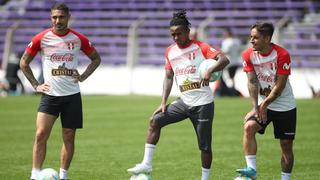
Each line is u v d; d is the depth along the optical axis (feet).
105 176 85.97
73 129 77.51
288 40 237.66
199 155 104.88
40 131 75.72
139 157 102.68
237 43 208.23
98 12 280.92
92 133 132.67
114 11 281.33
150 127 75.82
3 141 120.16
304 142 119.03
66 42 76.64
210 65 71.56
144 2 278.26
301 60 233.35
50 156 103.71
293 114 74.64
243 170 70.90
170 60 75.15
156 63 244.83
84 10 287.07
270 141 121.70
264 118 72.38
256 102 73.56
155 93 231.91
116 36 267.18
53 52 76.48
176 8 272.51
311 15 250.37
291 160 76.13
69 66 76.89
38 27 280.72
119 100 203.41
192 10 269.44
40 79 172.76
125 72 238.07
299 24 243.81
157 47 254.88
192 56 73.61
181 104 74.69
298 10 255.70
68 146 77.66
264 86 74.08
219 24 254.27
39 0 296.30
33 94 228.43
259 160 100.07
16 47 272.51
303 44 237.66
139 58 249.75
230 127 140.87
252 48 73.82
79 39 77.46
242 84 218.18
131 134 131.23
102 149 111.24
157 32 259.19
